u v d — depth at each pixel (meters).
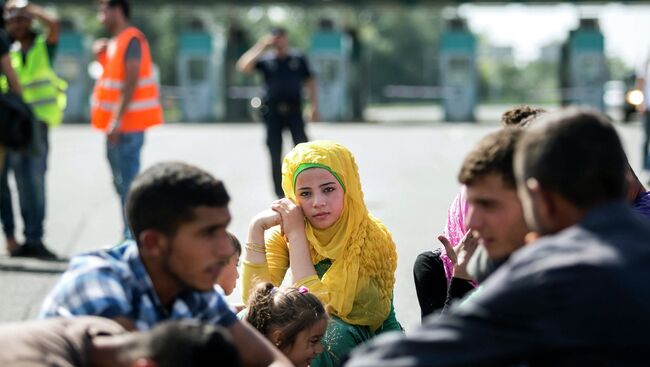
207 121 53.75
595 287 3.33
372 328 6.51
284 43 16.72
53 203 16.70
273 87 16.70
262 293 5.75
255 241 6.46
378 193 17.89
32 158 11.62
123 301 3.98
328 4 50.41
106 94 12.33
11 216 11.73
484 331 3.44
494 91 139.12
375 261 6.51
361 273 6.45
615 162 3.56
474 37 53.56
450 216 6.25
